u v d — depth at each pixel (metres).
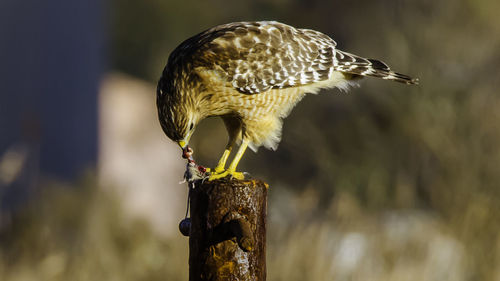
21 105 14.66
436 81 14.73
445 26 15.55
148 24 29.38
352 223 10.92
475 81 14.80
